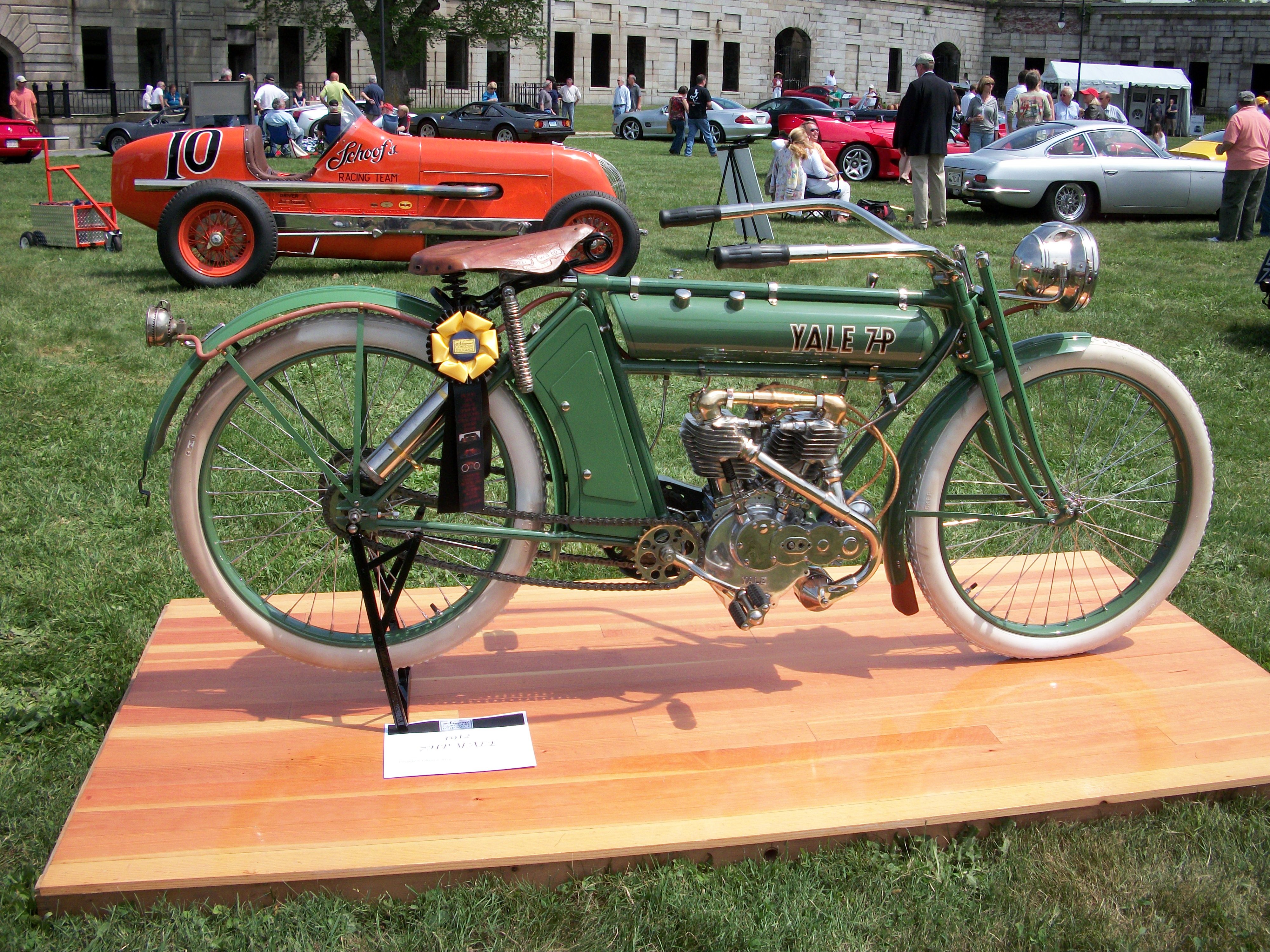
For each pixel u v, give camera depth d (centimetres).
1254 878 238
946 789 248
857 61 5550
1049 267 274
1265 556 420
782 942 220
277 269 956
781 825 235
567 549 386
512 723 267
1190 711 281
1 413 538
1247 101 1170
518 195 894
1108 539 319
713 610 336
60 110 3506
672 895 225
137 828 229
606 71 4972
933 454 284
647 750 260
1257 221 1369
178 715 271
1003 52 5862
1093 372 290
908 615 298
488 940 218
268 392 536
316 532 410
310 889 221
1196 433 297
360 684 288
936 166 1264
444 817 235
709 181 1723
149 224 887
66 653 332
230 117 1002
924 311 269
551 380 256
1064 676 297
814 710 278
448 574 380
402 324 258
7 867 236
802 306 261
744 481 262
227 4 3934
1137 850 243
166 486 459
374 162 877
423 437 258
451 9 4269
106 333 697
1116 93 3741
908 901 229
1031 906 229
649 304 254
